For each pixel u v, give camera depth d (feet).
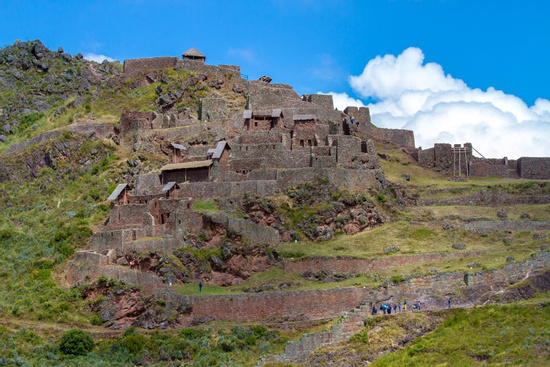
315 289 409.69
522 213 519.60
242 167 526.16
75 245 488.85
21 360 370.53
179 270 440.45
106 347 391.45
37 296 441.68
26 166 584.81
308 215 486.79
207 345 386.73
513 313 351.67
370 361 345.10
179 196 515.09
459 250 456.86
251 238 456.86
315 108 615.57
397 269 430.61
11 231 511.81
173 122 595.47
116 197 513.04
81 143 586.86
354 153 549.54
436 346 340.80
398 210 524.11
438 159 624.59
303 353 366.63
